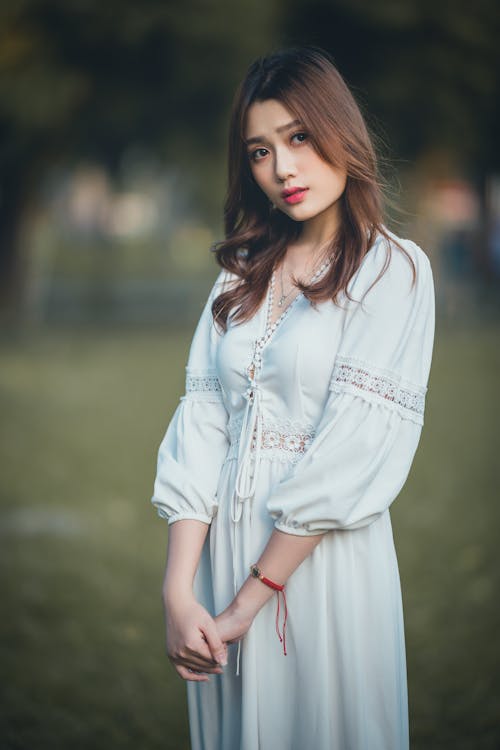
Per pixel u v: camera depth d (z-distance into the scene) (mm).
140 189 30422
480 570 5059
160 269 37188
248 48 16672
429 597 4781
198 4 15953
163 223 48312
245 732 2021
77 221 42531
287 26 16891
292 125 2033
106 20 15672
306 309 2076
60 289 28156
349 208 2094
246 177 2213
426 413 9688
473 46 16297
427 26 16219
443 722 3578
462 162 19547
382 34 16484
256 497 2068
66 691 3822
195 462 2172
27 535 5902
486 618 4461
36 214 19062
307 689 2002
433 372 12234
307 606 2004
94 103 17453
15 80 15539
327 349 2033
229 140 2176
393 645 2041
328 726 1997
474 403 10148
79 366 13648
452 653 4133
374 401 1948
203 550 2193
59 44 16000
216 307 2256
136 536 5953
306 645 2002
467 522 5965
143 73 17172
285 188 2064
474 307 19578
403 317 1997
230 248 2285
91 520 6277
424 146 17578
